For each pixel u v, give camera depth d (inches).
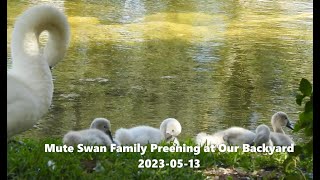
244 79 732.0
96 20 1027.3
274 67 788.0
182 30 981.2
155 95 665.6
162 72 753.0
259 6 1200.8
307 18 1099.3
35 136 525.3
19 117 258.5
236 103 645.3
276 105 644.7
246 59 821.2
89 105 625.6
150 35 942.4
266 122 594.2
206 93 677.3
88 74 732.7
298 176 269.6
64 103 627.8
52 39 288.4
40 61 269.7
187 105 634.8
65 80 705.0
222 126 577.6
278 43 913.5
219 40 924.6
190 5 1181.7
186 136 542.3
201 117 599.8
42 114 271.0
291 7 1197.7
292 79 738.8
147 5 1167.0
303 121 234.7
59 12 283.0
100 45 872.3
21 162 284.5
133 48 863.1
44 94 268.2
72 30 953.5
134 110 614.5
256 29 1003.9
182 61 802.2
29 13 276.7
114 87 688.4
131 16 1067.9
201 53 846.5
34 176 273.1
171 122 445.4
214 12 1125.7
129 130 416.5
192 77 735.1
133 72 748.0
